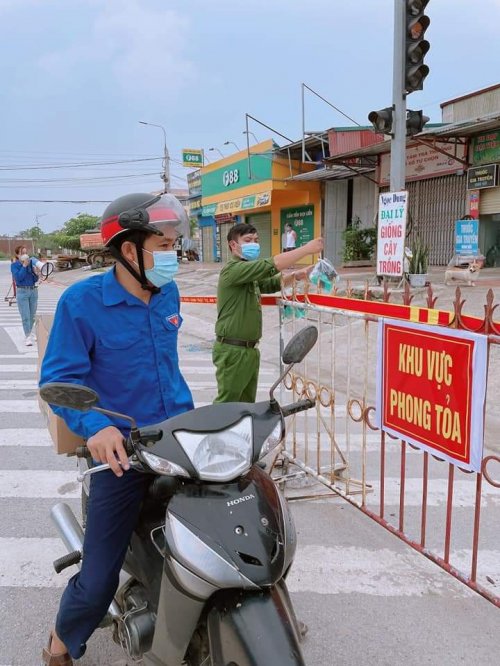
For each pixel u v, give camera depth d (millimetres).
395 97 8992
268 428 1872
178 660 1832
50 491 4211
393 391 3100
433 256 16734
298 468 4410
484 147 14625
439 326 2736
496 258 15422
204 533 1686
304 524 3707
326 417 5844
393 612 2824
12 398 6746
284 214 23906
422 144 15312
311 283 4305
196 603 1721
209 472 1726
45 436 5395
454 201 15945
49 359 1982
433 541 3463
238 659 1620
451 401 2688
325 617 2785
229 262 4078
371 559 3299
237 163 24062
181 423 1789
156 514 2076
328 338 8625
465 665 2463
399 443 5133
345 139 17750
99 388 2102
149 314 2107
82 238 35906
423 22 8297
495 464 4602
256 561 1668
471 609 2844
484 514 3793
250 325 4168
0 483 4352
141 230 1962
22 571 3203
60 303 2014
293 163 21656
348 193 20875
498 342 2385
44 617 2812
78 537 2611
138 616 2000
